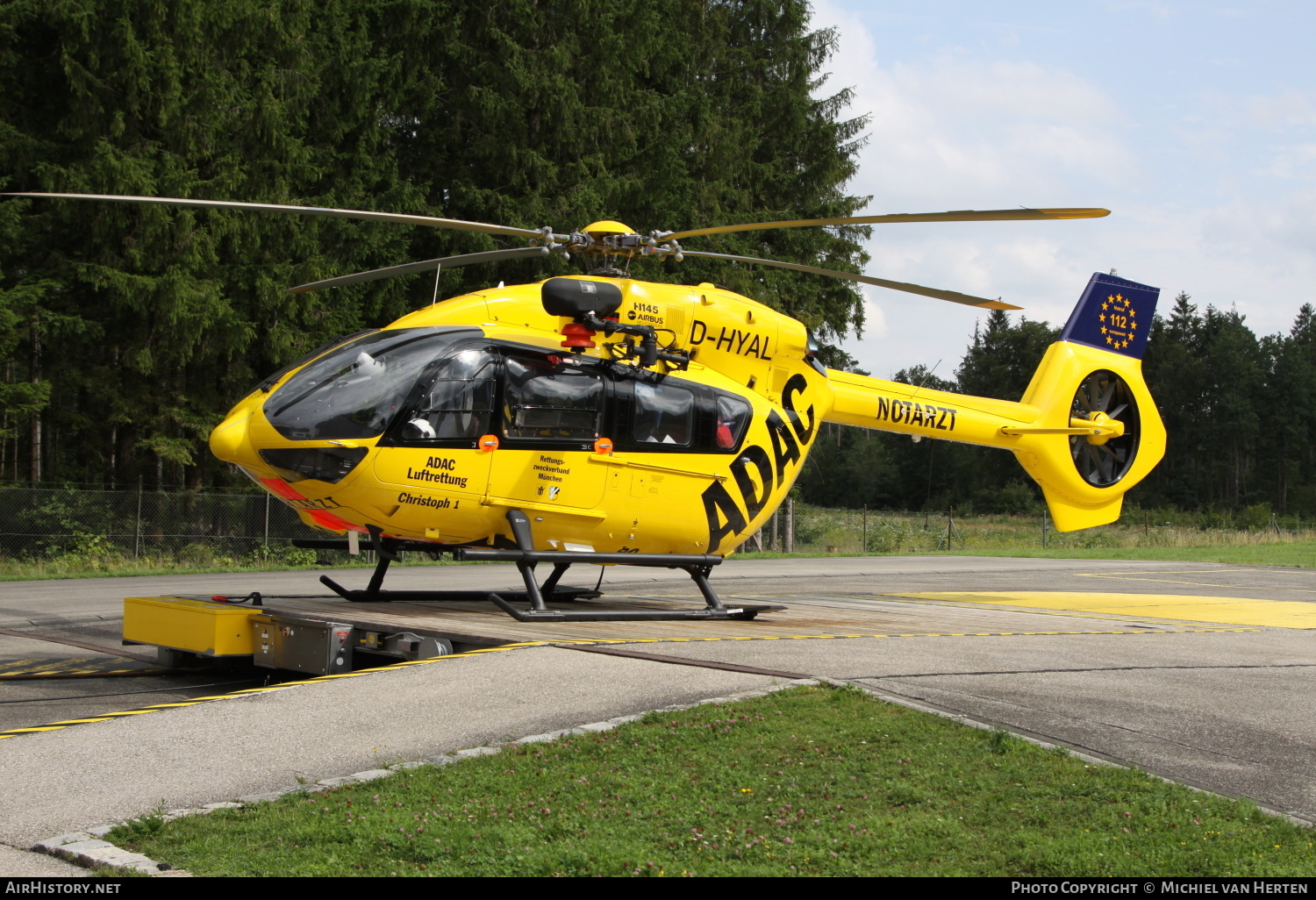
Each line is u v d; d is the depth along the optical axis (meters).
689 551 12.11
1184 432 93.56
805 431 12.86
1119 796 5.32
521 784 5.42
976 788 5.44
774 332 12.40
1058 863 4.50
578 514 11.07
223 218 25.41
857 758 5.88
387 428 9.98
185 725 6.53
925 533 42.91
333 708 6.84
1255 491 92.50
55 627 13.26
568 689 7.20
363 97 28.23
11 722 7.70
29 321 23.72
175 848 4.66
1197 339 102.50
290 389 9.98
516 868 4.44
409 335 10.43
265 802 5.20
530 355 10.77
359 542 10.82
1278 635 12.03
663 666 7.90
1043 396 16.47
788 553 32.50
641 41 32.88
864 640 10.05
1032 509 83.44
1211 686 8.29
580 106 31.12
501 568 23.45
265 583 18.88
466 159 31.58
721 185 36.62
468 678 7.50
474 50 30.17
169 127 25.22
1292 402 92.50
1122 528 53.22
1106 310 17.06
